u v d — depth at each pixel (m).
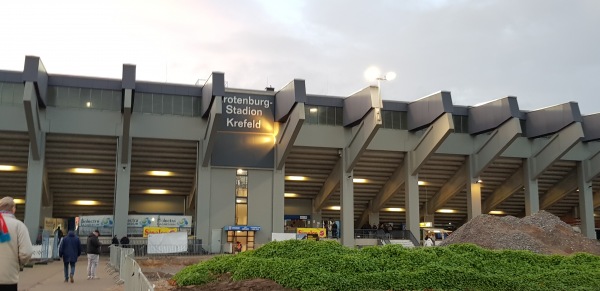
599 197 54.66
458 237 24.08
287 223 51.59
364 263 13.13
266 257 14.45
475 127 45.97
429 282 12.47
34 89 35.41
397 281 12.35
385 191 49.50
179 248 34.53
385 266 13.35
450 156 46.78
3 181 42.06
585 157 50.00
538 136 47.06
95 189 44.25
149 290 7.20
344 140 43.91
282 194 42.62
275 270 12.72
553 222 25.25
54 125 38.34
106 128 39.12
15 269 6.13
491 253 15.67
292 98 39.12
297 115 38.66
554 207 55.75
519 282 13.02
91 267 19.72
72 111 38.72
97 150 40.41
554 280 13.63
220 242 40.47
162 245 34.16
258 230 41.59
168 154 42.09
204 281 13.52
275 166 42.66
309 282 11.88
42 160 38.16
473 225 24.34
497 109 43.81
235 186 41.97
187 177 45.03
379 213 54.44
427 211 53.16
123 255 18.02
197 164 41.34
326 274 12.26
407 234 44.69
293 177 47.62
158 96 40.69
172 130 40.47
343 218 43.38
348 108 43.19
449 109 40.97
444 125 41.16
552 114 45.50
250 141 42.38
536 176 47.81
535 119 47.03
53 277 20.59
